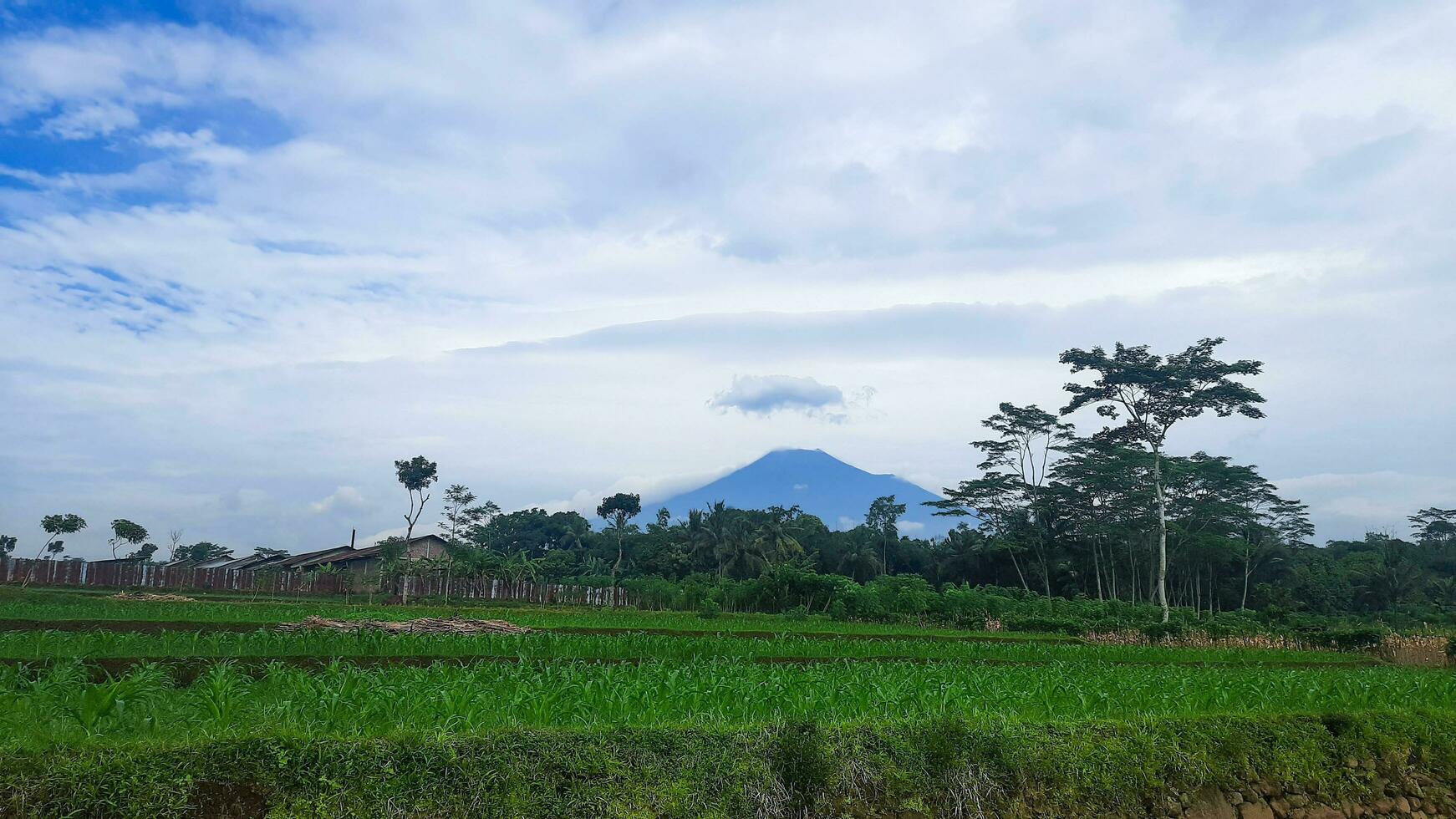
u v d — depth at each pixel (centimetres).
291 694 945
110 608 2781
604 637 2217
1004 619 4559
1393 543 7088
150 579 4847
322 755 664
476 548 6359
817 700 1052
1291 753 1104
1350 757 1155
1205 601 7769
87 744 633
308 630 2058
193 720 804
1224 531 6831
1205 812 1003
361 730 795
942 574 8231
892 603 4872
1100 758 969
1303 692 1480
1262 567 7438
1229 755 1065
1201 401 6397
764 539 7338
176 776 619
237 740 657
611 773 736
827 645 2459
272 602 4169
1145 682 1437
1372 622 5428
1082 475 6919
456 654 1773
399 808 655
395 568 5206
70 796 588
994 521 7869
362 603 4509
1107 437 7044
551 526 9581
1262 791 1062
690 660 1839
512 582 5819
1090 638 4012
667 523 8950
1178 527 6819
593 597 5778
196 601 3797
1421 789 1188
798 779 805
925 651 2553
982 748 916
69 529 5381
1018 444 7688
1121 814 948
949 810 862
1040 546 7600
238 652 1628
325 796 643
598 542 9038
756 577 7000
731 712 1019
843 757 845
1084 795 939
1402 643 3800
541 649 1933
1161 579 6031
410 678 1085
